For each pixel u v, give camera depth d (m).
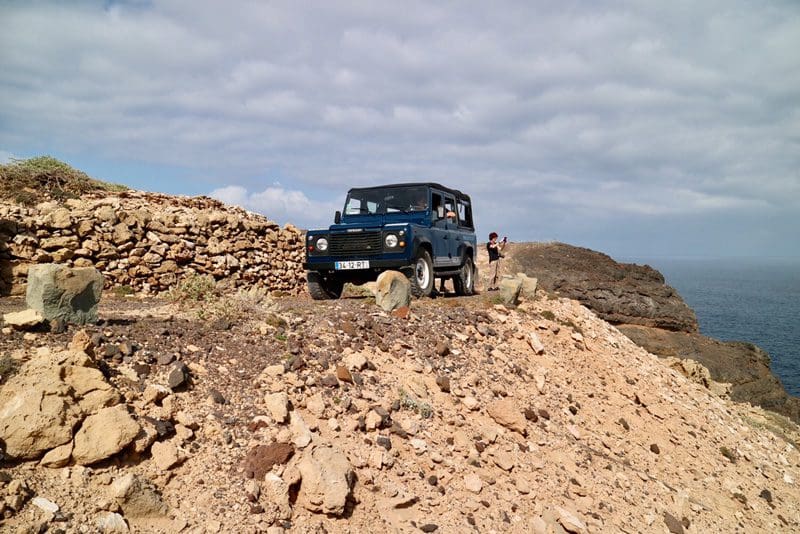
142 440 4.65
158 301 10.15
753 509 8.62
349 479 5.07
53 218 11.10
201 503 4.45
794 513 9.20
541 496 6.20
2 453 4.12
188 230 12.97
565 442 7.59
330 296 12.79
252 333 7.02
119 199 13.73
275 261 14.96
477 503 5.63
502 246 16.48
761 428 13.84
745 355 26.03
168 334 6.46
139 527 4.11
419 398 6.86
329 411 5.92
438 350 8.18
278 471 4.91
